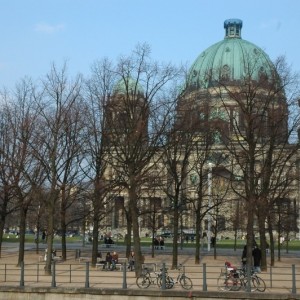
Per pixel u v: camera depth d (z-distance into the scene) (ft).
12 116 185.47
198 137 160.66
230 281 94.32
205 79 160.86
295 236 314.76
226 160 193.16
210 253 200.34
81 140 152.76
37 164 143.02
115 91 123.54
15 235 389.80
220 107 146.30
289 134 126.62
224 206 289.12
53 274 87.56
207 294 80.94
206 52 421.59
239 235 339.57
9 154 157.58
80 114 154.30
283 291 86.17
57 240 309.42
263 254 131.64
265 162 131.13
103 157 140.26
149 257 175.32
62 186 123.24
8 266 136.36
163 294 81.71
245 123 145.38
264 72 140.97
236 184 198.39
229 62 399.44
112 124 119.85
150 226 250.16
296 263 162.50
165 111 185.68
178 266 128.88
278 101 125.59
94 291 83.51
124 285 85.05
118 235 302.25
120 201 177.17
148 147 123.75
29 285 88.89
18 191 135.33
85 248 221.66
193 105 156.97
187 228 284.00
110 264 125.59
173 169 141.08
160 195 223.10
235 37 442.09
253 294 80.12
